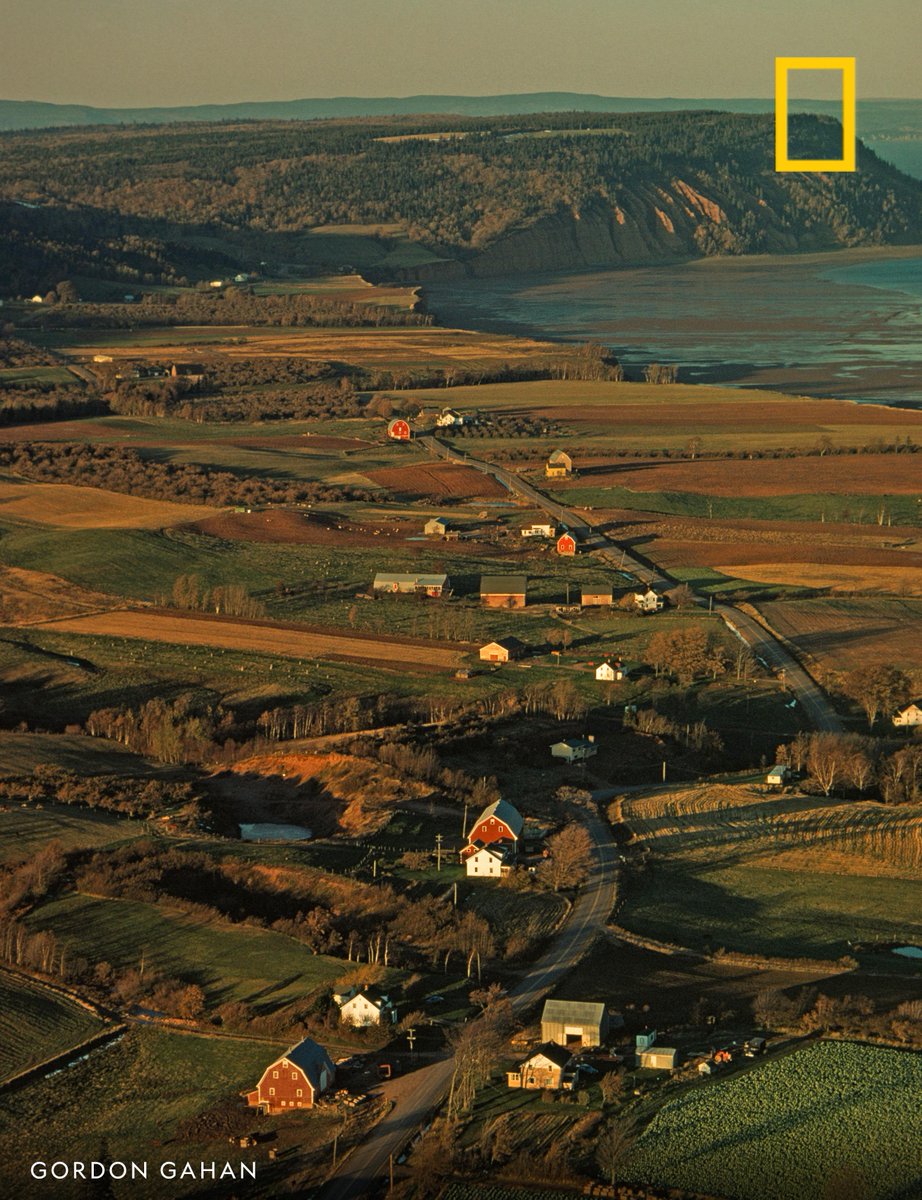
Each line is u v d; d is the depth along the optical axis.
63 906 129.00
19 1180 90.88
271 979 115.94
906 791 158.38
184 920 126.81
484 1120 96.62
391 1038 106.62
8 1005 111.50
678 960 121.00
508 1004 110.06
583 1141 94.06
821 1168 91.56
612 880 136.25
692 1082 101.12
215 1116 97.44
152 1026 109.06
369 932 124.81
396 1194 89.12
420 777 160.00
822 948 124.50
